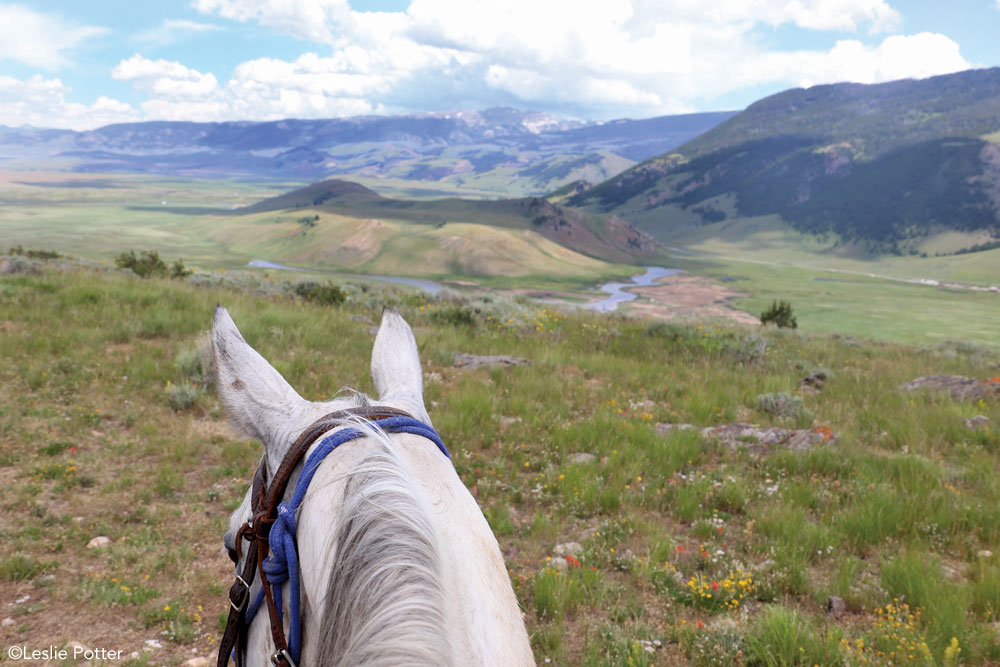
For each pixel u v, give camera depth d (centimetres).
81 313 1195
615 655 392
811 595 466
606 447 764
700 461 752
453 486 107
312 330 1203
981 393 1088
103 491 611
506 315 1631
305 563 98
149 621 428
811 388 1147
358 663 71
